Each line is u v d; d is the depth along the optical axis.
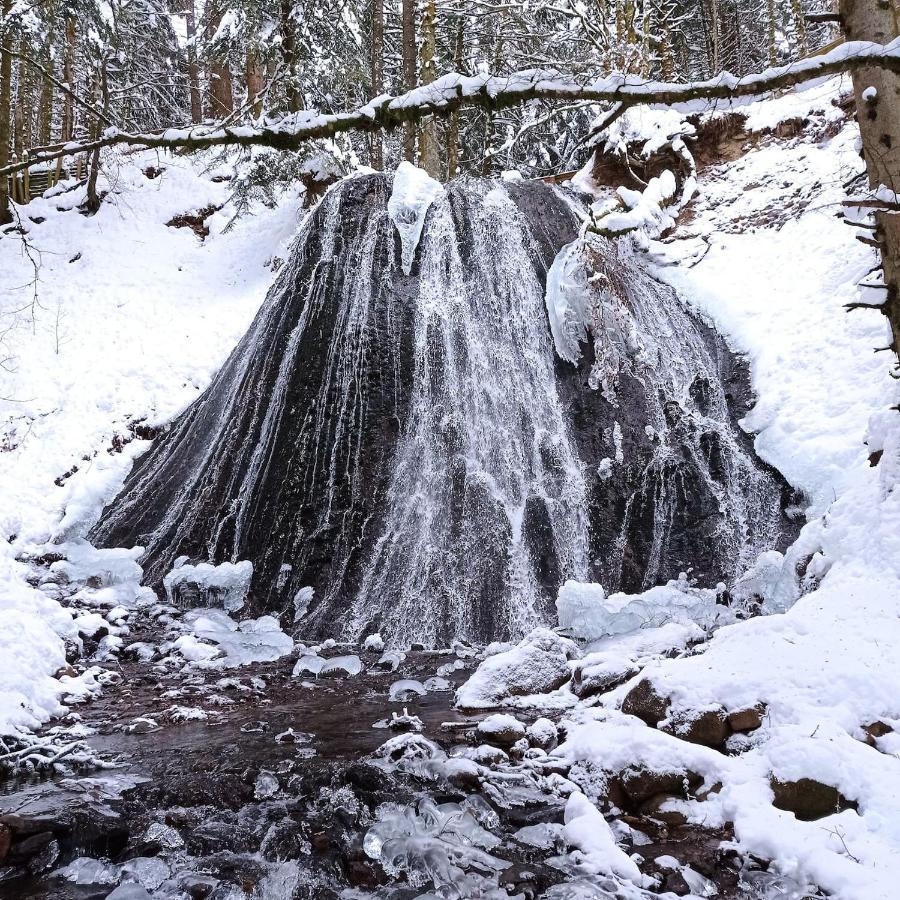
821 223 13.88
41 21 16.80
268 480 11.92
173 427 13.98
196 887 3.99
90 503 12.66
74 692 7.33
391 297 13.34
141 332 15.91
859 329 11.61
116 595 10.84
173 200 20.44
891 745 4.43
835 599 6.04
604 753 4.85
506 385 12.94
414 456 11.96
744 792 4.30
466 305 13.56
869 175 6.20
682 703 5.12
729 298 13.55
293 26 18.09
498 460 12.12
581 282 13.29
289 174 18.45
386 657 9.09
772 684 5.02
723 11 30.23
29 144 24.03
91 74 18.62
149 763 5.57
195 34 27.91
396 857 4.21
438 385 12.65
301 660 8.73
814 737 4.48
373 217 14.32
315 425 12.18
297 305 13.66
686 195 16.11
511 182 15.75
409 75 20.20
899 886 3.45
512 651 7.31
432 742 5.60
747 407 11.98
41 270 17.95
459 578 10.77
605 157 17.33
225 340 15.78
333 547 11.21
